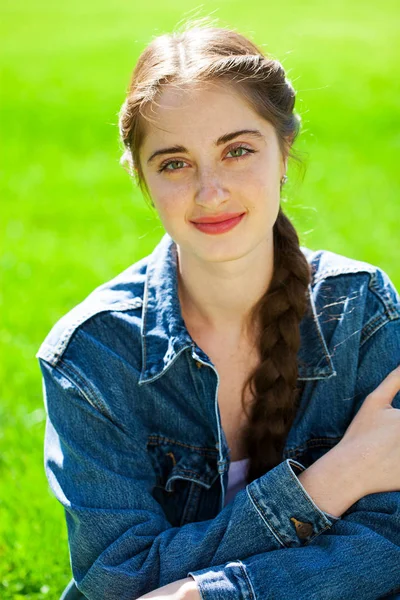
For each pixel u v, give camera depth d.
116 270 6.79
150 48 2.57
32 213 8.48
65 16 22.06
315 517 2.40
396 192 8.31
